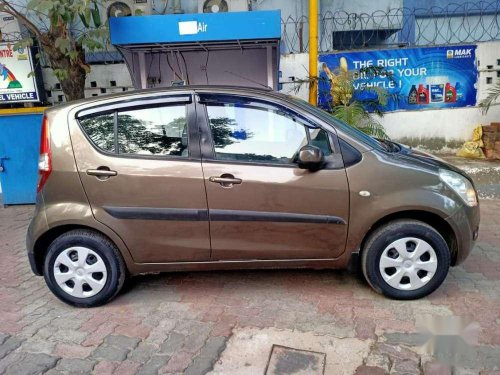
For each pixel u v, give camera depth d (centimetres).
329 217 332
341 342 297
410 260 336
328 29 776
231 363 280
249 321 327
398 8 764
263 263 347
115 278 347
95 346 301
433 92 734
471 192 345
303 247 340
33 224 345
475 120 744
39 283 410
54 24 509
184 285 388
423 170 332
